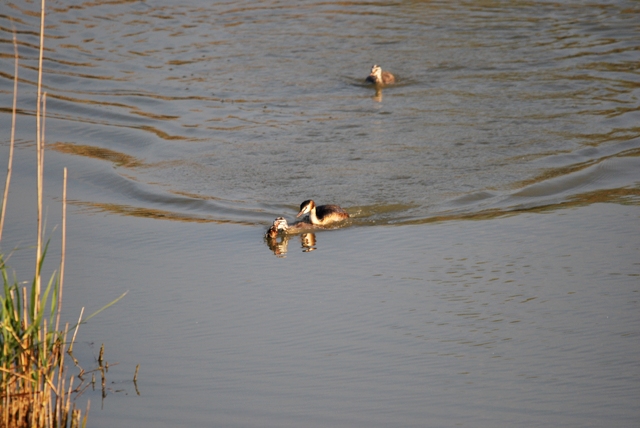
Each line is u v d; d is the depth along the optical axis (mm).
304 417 11086
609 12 36906
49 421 10578
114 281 15508
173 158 22594
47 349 10656
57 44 33125
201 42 33938
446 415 11086
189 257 16781
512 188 20125
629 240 16922
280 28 35812
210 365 12531
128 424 10914
